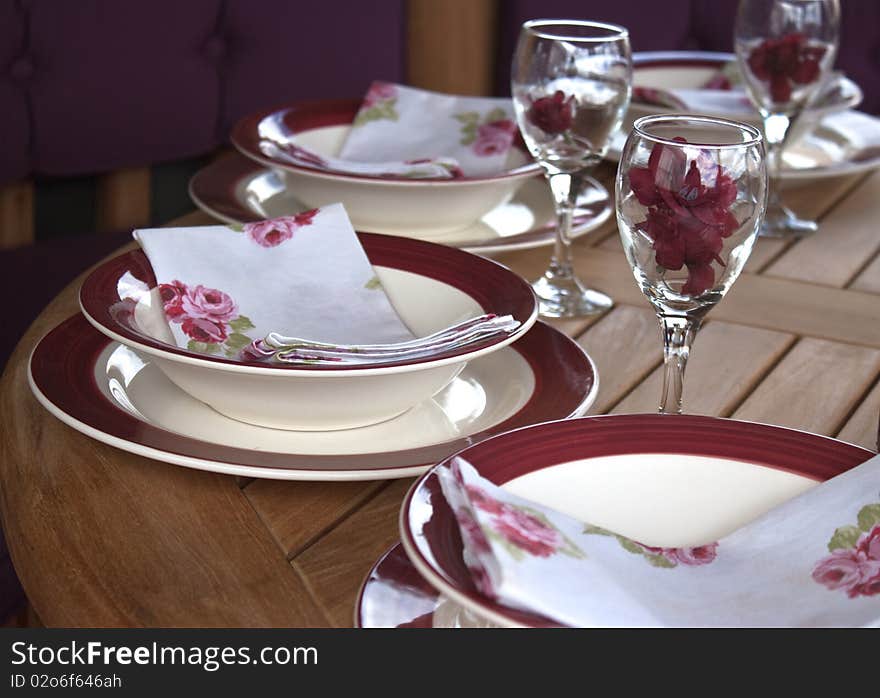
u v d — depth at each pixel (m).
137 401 0.68
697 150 0.58
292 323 0.73
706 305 0.62
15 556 0.57
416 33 1.97
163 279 0.72
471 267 0.76
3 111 1.51
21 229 1.62
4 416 0.68
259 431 0.66
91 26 1.54
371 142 1.14
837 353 0.82
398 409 0.67
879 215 1.14
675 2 1.94
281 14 1.69
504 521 0.43
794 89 1.08
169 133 1.65
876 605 0.44
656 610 0.45
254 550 0.56
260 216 0.99
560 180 0.92
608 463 0.51
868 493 0.49
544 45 0.87
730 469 0.51
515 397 0.69
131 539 0.56
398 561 0.50
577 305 0.88
